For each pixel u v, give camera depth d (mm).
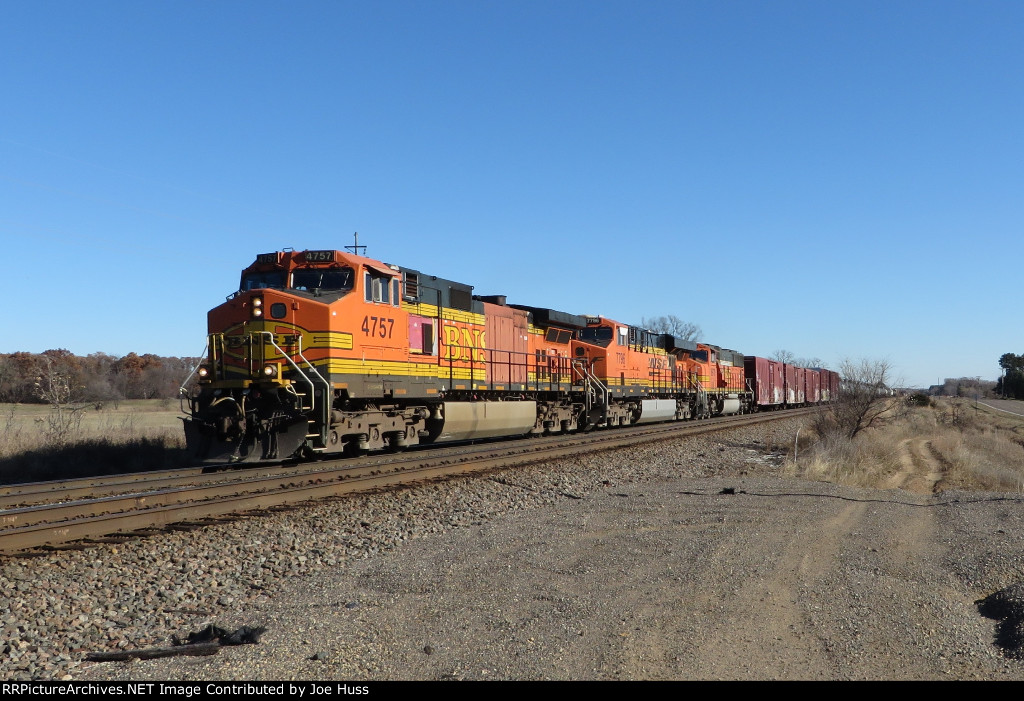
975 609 8227
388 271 18359
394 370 18641
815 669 6102
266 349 16266
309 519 12047
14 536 9641
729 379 50906
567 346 31984
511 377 25891
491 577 8859
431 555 10148
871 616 7453
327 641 6762
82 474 19031
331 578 9188
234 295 17359
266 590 8719
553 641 6699
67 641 6945
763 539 10891
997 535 11461
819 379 80625
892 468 22781
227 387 16359
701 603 7820
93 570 8969
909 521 12938
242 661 6289
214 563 9555
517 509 14336
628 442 26312
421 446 23156
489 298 26750
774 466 23062
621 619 7305
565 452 22547
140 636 7125
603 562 9531
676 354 42375
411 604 7934
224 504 12266
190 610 7887
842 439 25219
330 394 16156
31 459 19438
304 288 17219
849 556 9961
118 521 10828
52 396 24656
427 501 14102
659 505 13945
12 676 6047
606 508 13711
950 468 23078
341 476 15758
